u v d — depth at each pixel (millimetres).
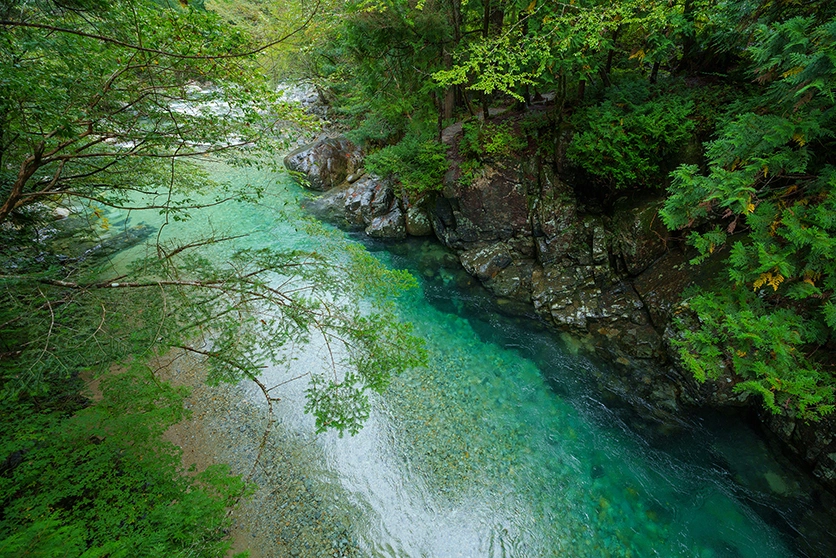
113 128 4172
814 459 5973
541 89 12953
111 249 11969
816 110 4871
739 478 6379
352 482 6590
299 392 8117
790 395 5355
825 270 4930
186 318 4082
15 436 3771
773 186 6094
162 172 6852
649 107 8891
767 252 5289
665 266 8828
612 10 7117
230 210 14625
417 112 12219
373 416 7652
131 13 3471
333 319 4879
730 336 6176
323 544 5742
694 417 7285
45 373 3912
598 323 9188
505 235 11250
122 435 4543
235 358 4406
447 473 6734
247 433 7320
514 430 7414
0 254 5137
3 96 2930
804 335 5559
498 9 10852
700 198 6125
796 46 4918
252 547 5648
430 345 9328
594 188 10242
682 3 7637
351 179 16109
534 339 9391
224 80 4117
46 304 3686
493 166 11125
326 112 20422
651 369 8102
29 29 3291
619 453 6953
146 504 3893
